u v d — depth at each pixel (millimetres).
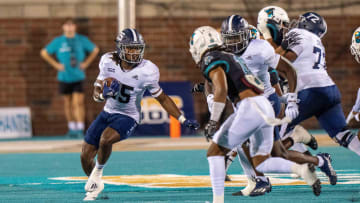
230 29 18109
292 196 20266
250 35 20328
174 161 32656
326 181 23766
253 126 16203
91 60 47281
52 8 50312
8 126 49219
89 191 19969
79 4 50469
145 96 48438
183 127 48719
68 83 46688
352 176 25234
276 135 19094
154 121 48312
